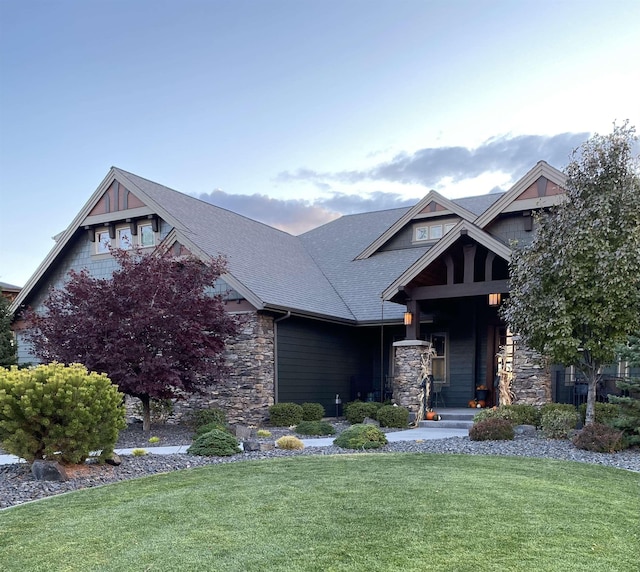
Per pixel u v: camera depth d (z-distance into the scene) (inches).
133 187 610.2
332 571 136.8
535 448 331.9
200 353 445.7
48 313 461.1
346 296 673.6
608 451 319.0
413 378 517.7
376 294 652.7
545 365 408.2
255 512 190.1
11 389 271.9
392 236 740.7
